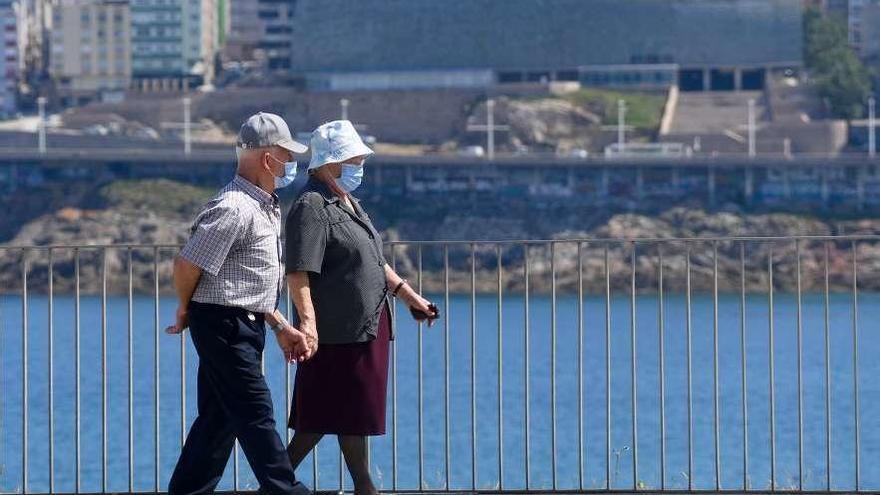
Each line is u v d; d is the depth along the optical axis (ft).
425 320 128.16
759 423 373.20
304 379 122.93
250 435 116.98
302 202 120.26
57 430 365.40
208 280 116.47
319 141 121.60
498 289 140.05
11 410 415.44
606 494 137.39
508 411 431.02
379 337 123.13
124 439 343.87
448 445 140.87
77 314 142.20
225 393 117.39
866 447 312.71
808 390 460.55
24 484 140.05
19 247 140.46
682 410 423.64
